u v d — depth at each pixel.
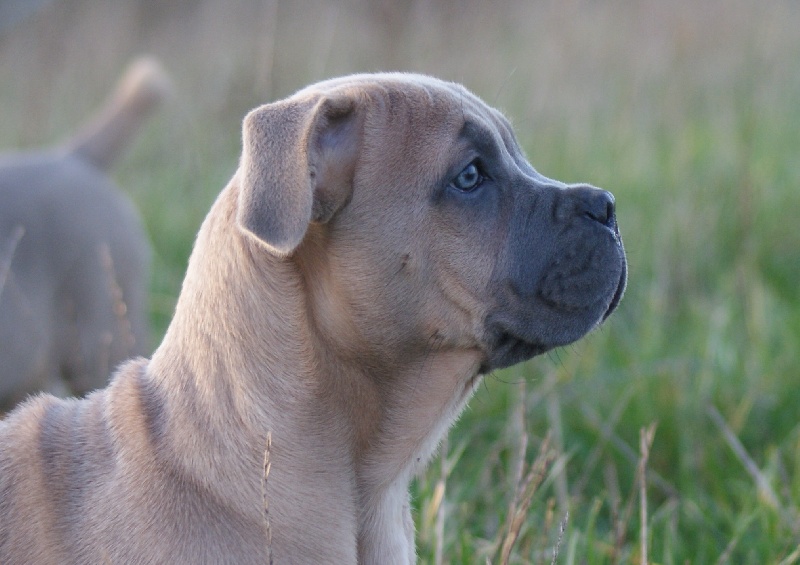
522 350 5.64
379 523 5.45
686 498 7.72
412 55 14.71
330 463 5.21
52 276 9.80
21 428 5.39
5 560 4.98
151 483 4.95
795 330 9.92
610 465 7.84
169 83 11.48
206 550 4.84
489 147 5.52
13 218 9.63
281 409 5.11
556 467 7.30
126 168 15.88
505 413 8.97
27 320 9.47
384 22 14.74
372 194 5.31
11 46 17.95
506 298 5.48
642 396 8.97
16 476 5.18
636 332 10.47
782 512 7.07
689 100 16.00
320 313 5.25
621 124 14.98
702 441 8.51
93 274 10.02
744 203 12.18
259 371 5.12
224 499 4.94
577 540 6.73
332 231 5.29
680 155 14.11
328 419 5.22
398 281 5.32
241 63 16.09
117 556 4.81
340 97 5.22
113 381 5.57
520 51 15.98
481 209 5.46
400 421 5.46
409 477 5.65
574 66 16.05
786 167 14.09
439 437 5.76
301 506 5.05
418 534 7.05
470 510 7.41
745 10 17.53
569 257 5.49
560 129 14.84
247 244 5.19
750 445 8.64
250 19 16.81
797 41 18.38
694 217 12.34
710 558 7.02
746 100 15.91
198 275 5.38
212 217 5.43
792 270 11.84
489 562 5.55
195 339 5.27
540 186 5.59
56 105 17.03
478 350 5.57
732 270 11.54
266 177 4.70
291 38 15.29
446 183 5.40
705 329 10.21
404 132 5.39
